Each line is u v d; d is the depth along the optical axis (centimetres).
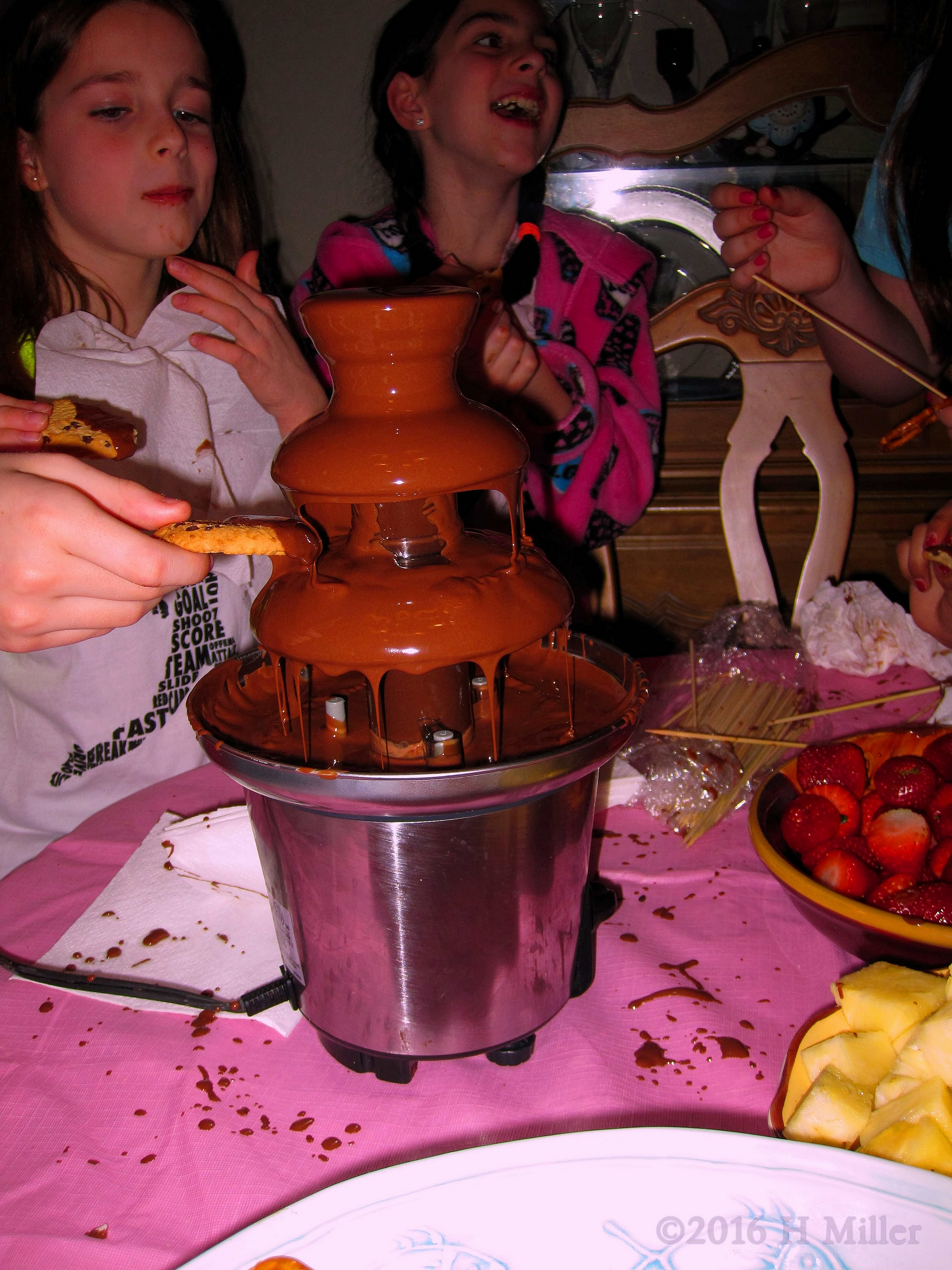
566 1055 67
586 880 66
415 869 56
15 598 61
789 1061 59
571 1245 47
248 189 157
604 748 56
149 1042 70
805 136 219
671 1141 51
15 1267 53
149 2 125
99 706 135
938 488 240
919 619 114
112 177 125
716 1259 46
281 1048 69
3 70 126
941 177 154
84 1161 60
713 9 212
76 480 62
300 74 225
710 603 250
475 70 172
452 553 60
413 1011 61
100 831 97
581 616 167
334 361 55
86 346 128
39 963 77
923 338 170
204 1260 46
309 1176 58
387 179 230
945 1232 46
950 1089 53
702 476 243
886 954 66
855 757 86
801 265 151
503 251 194
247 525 59
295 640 56
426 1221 48
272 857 61
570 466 170
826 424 172
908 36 205
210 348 118
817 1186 48
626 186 222
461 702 63
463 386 133
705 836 92
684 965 75
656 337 173
